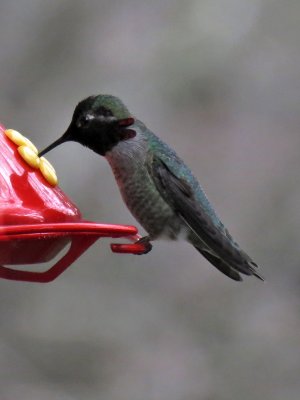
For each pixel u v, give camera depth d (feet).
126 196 25.30
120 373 42.39
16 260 21.79
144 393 41.96
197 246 25.17
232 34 46.83
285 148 47.57
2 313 42.96
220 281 45.44
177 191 25.16
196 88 46.52
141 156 25.12
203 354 43.34
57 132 45.24
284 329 44.16
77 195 44.98
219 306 44.88
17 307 43.19
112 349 42.96
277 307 44.75
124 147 25.00
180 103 46.62
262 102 47.73
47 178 22.59
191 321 44.55
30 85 45.96
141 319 43.83
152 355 43.04
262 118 47.73
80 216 22.94
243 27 47.16
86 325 43.16
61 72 46.34
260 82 47.55
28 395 41.09
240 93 47.26
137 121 25.70
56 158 45.29
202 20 46.57
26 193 21.71
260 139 47.47
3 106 45.32
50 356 42.39
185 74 46.37
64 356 42.45
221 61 46.60
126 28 46.98
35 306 43.29
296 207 46.60
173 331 44.01
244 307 44.98
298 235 46.01
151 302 44.55
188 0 46.83
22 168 22.29
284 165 47.34
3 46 46.11
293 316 44.50
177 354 43.27
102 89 46.19
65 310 43.37
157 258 45.60
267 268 45.65
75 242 21.97
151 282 45.21
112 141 24.93
